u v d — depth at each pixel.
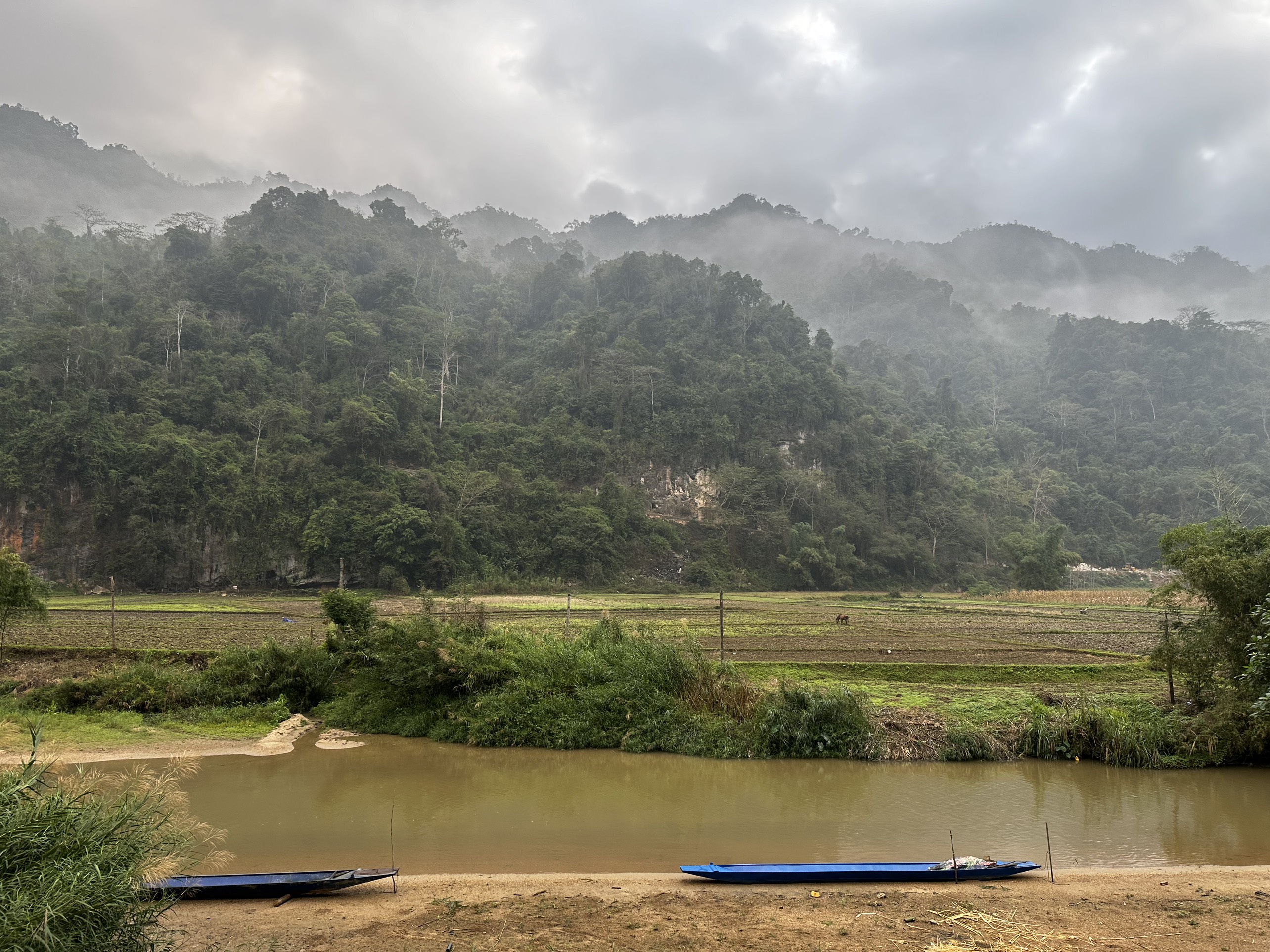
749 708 20.19
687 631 25.30
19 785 7.20
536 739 19.81
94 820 7.18
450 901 10.09
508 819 14.30
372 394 100.50
